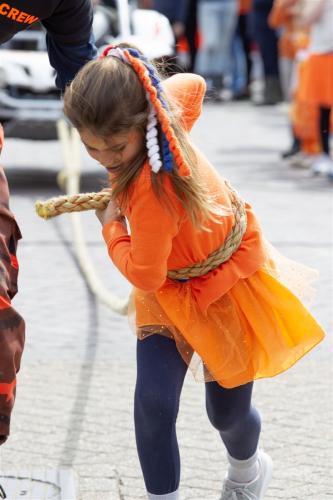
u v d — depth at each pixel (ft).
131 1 92.02
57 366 30.48
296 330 19.57
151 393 18.79
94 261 42.63
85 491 22.54
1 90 55.06
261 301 19.40
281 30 96.32
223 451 24.71
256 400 27.86
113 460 24.14
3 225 18.70
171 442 19.08
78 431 25.77
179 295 18.88
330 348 32.14
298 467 23.77
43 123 54.75
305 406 27.50
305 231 47.16
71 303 36.81
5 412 18.03
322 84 60.03
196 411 27.12
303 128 63.93
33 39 57.36
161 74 18.84
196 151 18.67
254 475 20.99
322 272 40.27
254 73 126.62
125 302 34.14
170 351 19.20
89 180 60.13
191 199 17.38
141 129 17.17
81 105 16.75
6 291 18.08
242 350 19.24
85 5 20.53
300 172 63.77
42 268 41.14
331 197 55.88
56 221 49.65
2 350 17.87
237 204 19.31
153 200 17.29
